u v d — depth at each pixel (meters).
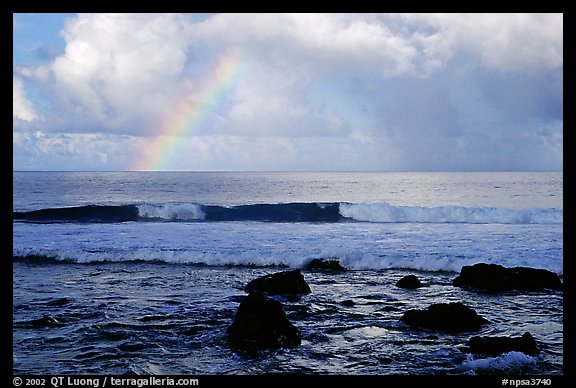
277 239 21.14
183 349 8.30
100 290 12.80
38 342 8.54
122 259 17.34
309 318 10.27
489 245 19.53
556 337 9.01
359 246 19.41
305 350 8.30
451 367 7.58
